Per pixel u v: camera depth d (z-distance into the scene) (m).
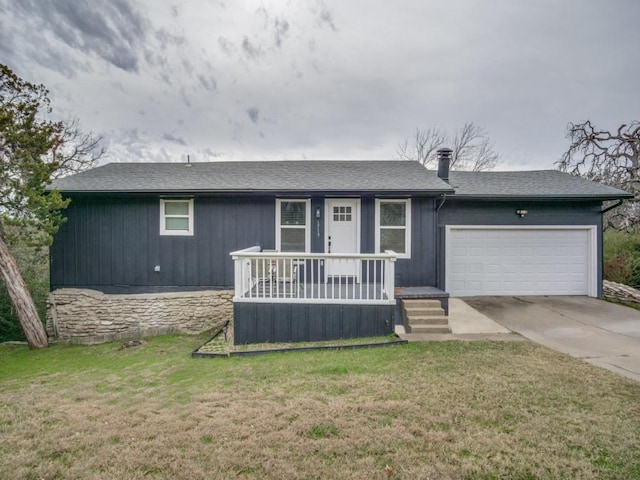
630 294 8.92
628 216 13.29
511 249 9.85
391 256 6.32
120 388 4.43
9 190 7.59
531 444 2.88
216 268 8.67
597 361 4.79
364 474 2.54
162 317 8.66
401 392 3.86
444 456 2.73
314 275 8.56
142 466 2.67
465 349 5.32
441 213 9.79
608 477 2.48
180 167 10.44
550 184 10.32
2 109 7.22
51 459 2.80
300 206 8.62
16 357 7.03
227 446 2.90
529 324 6.96
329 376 4.40
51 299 8.70
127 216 8.64
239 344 6.38
